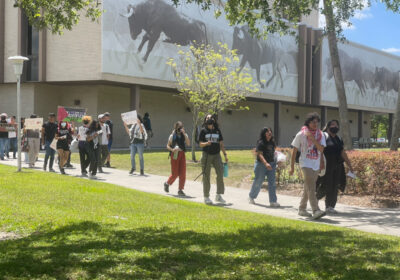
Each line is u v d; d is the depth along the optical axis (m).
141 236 6.30
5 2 28.30
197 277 4.55
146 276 4.54
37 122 15.09
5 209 7.78
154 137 31.98
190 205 9.67
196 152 24.06
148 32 27.31
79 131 13.72
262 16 9.70
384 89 53.75
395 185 11.20
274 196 10.41
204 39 30.88
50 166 14.72
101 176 14.56
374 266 5.11
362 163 11.78
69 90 29.09
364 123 57.66
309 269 4.93
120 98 29.62
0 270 4.60
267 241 6.27
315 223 8.39
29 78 28.16
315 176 8.91
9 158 19.42
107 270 4.68
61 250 5.41
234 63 33.31
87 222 7.08
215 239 6.27
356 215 9.48
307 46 41.38
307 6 13.08
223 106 21.25
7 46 28.33
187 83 21.56
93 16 11.27
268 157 10.36
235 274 4.69
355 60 48.06
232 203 10.70
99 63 25.42
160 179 14.56
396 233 7.69
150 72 27.56
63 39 26.34
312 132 8.85
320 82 42.72
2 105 29.22
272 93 37.62
